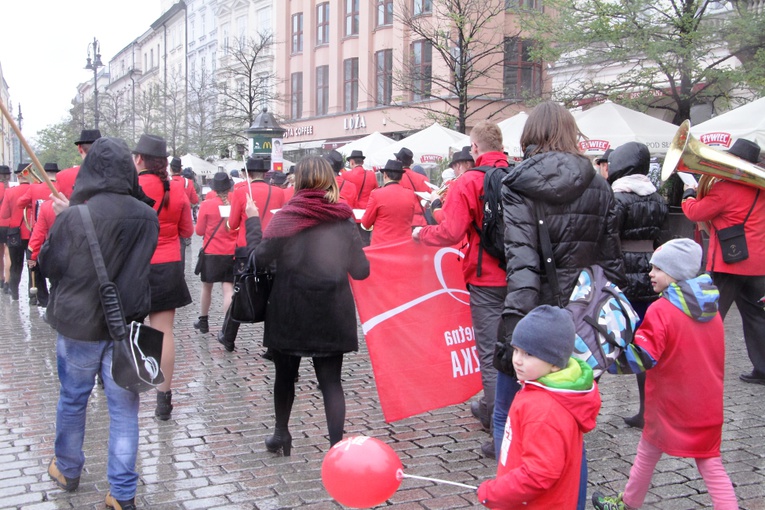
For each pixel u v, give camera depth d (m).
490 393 4.57
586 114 11.15
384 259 4.97
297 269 4.24
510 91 24.73
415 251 5.05
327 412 4.39
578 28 13.98
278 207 7.69
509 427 2.71
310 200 4.21
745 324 6.33
